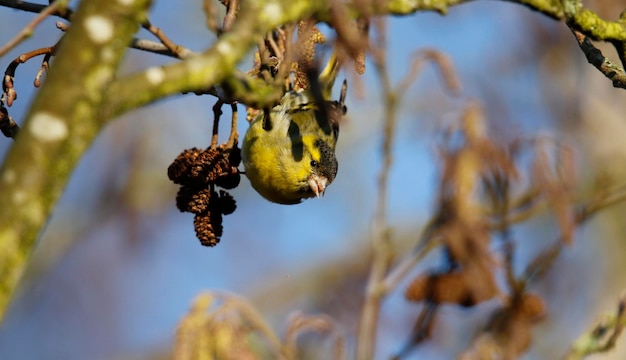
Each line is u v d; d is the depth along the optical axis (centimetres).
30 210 322
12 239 320
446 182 858
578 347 880
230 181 648
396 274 877
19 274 322
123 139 1589
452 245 850
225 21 531
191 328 705
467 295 871
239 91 451
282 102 848
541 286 1488
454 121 873
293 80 837
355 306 1529
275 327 1570
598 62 626
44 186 325
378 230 884
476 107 878
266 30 397
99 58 336
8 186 322
